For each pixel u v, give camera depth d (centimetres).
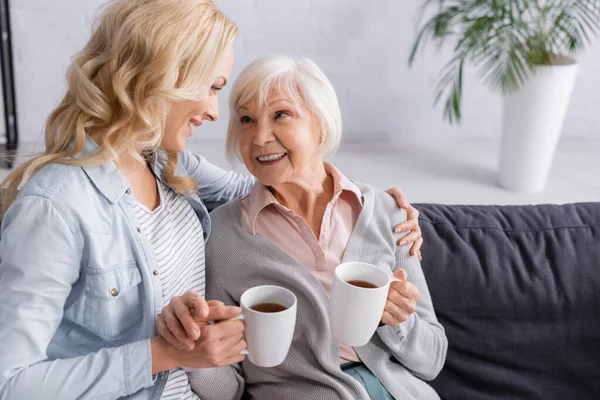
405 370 125
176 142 100
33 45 307
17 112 316
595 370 135
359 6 322
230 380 117
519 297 136
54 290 87
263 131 113
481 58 298
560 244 140
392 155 339
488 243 140
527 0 273
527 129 288
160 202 107
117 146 94
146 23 90
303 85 113
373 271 96
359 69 336
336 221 125
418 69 339
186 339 86
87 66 92
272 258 119
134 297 99
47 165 93
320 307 116
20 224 86
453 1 324
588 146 357
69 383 86
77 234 90
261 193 122
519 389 134
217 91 102
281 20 321
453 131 357
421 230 140
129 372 89
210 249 122
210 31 94
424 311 125
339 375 115
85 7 304
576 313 136
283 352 90
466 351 136
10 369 84
